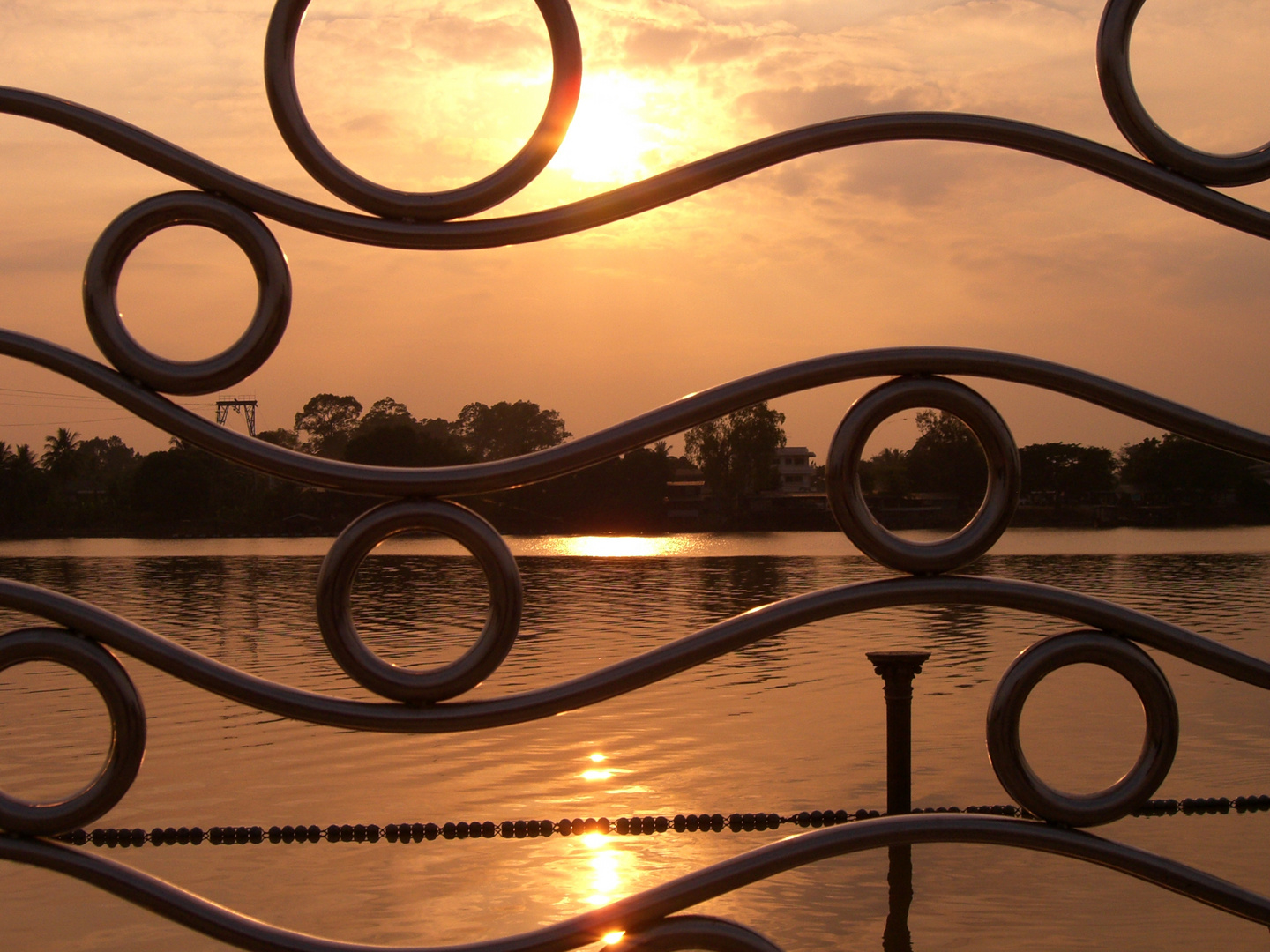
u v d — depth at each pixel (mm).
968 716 9203
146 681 11297
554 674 12109
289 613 19438
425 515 979
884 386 1014
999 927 4371
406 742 8156
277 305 1006
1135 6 1065
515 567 984
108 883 998
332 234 1024
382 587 25734
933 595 1013
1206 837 5523
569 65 1007
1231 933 4289
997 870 5043
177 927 4449
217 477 64312
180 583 27156
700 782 6918
